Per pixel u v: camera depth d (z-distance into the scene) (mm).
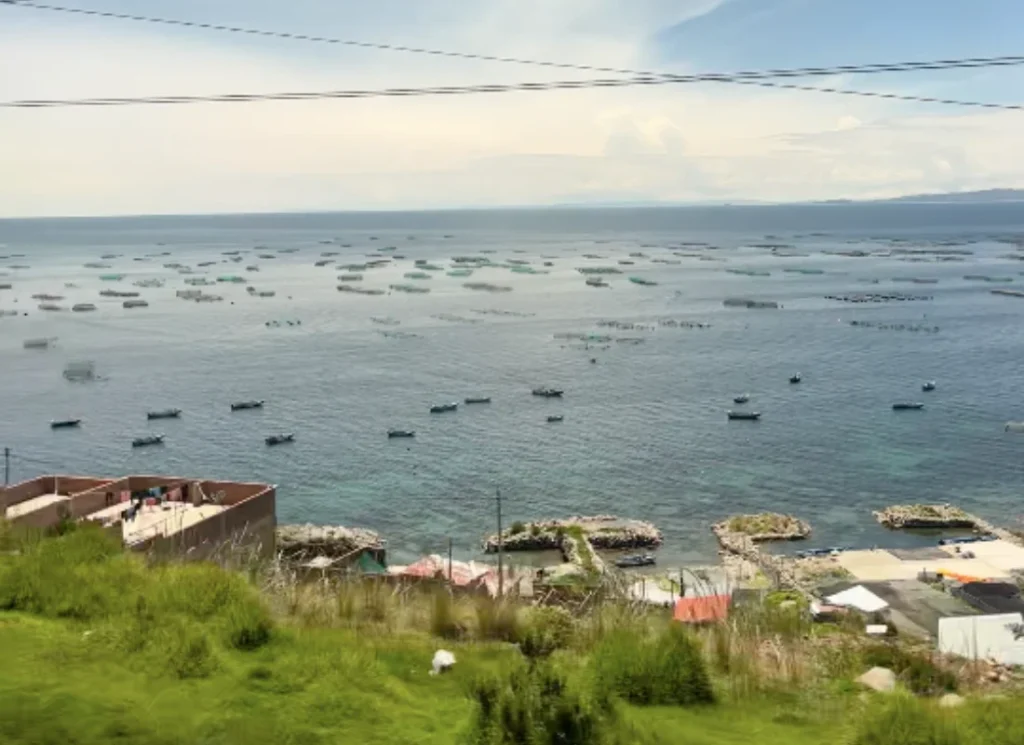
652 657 8977
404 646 9977
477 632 11305
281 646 9562
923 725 7871
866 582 46688
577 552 55875
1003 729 7852
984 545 54188
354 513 65625
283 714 7809
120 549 14906
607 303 185625
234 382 110562
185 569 11953
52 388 106875
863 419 90625
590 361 122875
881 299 181625
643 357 125375
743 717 8477
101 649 9195
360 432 87750
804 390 103875
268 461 78625
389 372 116438
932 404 96188
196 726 7504
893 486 70562
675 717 8336
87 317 166875
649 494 69375
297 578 14414
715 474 74062
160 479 32344
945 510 63062
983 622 21453
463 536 61156
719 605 16375
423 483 72375
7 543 15305
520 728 7414
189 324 158375
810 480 72312
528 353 129625
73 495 30078
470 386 107938
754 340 137750
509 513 65375
